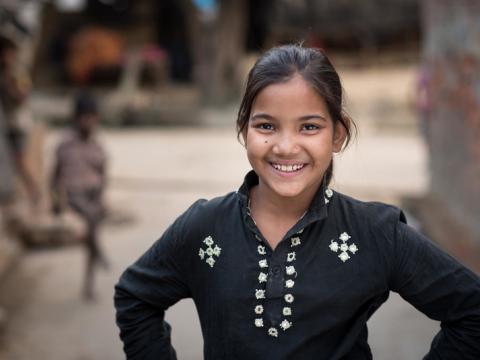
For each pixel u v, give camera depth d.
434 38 6.70
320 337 1.33
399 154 10.89
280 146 1.31
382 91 17.86
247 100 1.36
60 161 4.62
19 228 5.76
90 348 3.70
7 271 5.09
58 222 5.90
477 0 4.75
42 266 5.28
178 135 14.31
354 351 1.40
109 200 7.54
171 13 21.03
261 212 1.41
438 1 6.34
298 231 1.34
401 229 1.37
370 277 1.34
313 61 1.33
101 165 4.71
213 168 9.83
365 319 1.38
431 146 7.08
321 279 1.33
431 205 6.58
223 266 1.38
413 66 20.28
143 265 1.47
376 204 1.42
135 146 12.46
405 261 1.35
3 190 4.11
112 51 19.61
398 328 3.82
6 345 3.74
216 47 16.64
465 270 1.36
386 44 20.61
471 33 4.98
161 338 1.48
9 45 5.96
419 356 3.46
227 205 1.43
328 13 19.08
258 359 1.34
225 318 1.36
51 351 3.66
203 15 16.61
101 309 4.30
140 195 7.96
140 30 20.84
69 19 20.78
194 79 19.72
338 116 1.36
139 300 1.46
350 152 11.05
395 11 18.83
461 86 5.41
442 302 1.35
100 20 21.09
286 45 1.44
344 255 1.34
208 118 15.80
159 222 6.63
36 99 18.36
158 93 18.83
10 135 5.86
